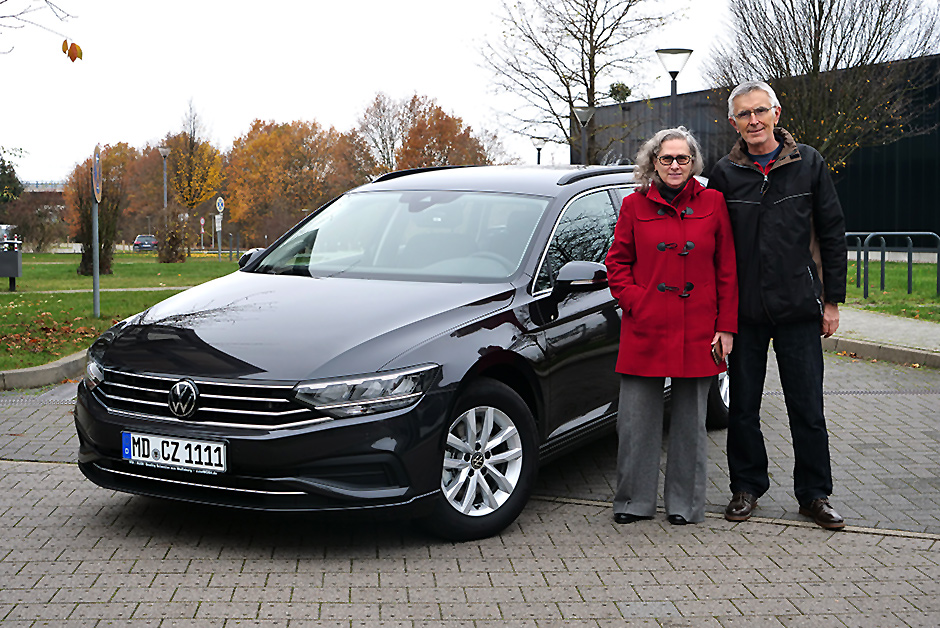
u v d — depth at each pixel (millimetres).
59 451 6383
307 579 4254
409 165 55000
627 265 5168
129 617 3834
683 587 4215
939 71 28250
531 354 5086
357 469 4398
